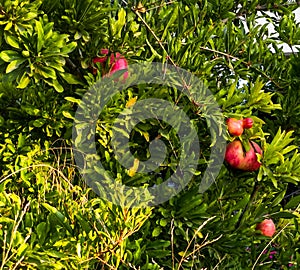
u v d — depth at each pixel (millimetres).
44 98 2287
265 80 2674
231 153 2381
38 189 2227
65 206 2188
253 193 2510
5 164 2297
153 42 2445
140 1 2416
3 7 2105
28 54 2115
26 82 2141
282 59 2734
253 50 2660
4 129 2334
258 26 2666
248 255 2467
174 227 2373
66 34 2172
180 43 2387
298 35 2762
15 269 2035
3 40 2158
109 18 2266
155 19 2488
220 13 2711
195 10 2527
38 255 2037
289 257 2508
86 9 2207
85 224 2148
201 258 2457
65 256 2053
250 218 2465
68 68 2316
